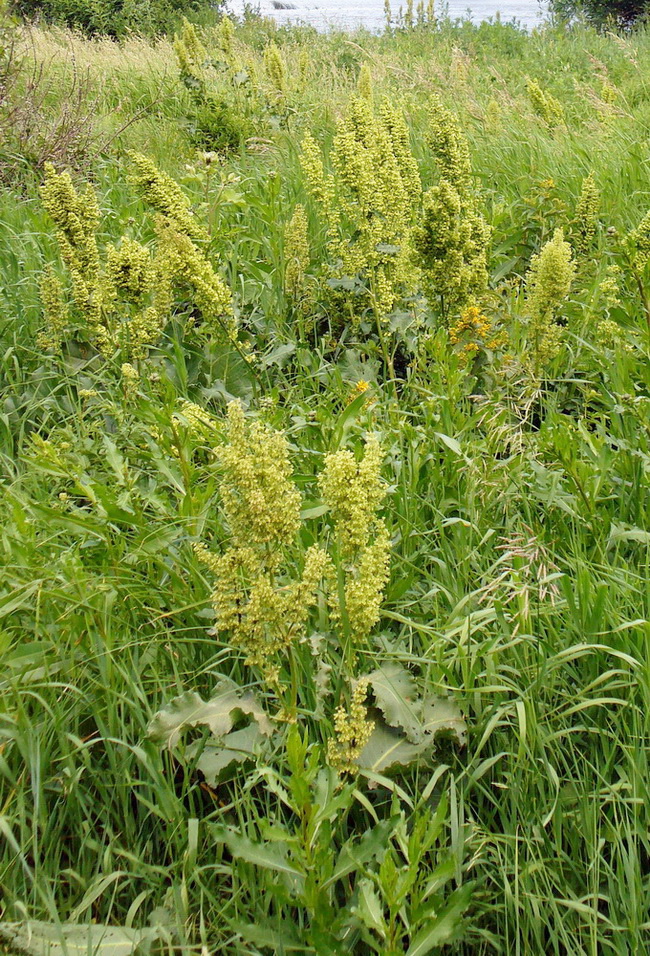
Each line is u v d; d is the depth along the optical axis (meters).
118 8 20.03
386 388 4.22
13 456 3.99
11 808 2.31
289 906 2.12
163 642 2.64
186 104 10.09
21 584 2.71
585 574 2.55
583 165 6.71
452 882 2.19
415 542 3.07
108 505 2.87
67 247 4.15
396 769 2.28
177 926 2.06
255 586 2.21
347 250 4.56
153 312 4.02
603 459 3.08
